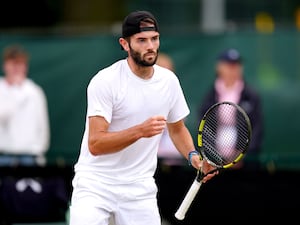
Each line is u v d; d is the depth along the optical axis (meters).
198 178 13.70
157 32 13.26
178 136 14.30
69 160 18.95
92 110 13.34
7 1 31.22
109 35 24.36
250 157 19.31
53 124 24.41
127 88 13.42
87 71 24.41
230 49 24.03
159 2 27.86
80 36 24.38
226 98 21.30
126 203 13.77
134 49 13.20
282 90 24.06
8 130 21.62
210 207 19.41
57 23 31.94
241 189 19.22
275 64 24.09
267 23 28.22
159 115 13.72
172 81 13.78
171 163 19.06
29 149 21.69
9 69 21.64
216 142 14.14
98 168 13.72
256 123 21.20
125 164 13.72
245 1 28.00
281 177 19.09
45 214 18.73
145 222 13.84
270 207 19.20
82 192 13.70
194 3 27.66
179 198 19.30
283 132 24.08
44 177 18.78
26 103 21.69
